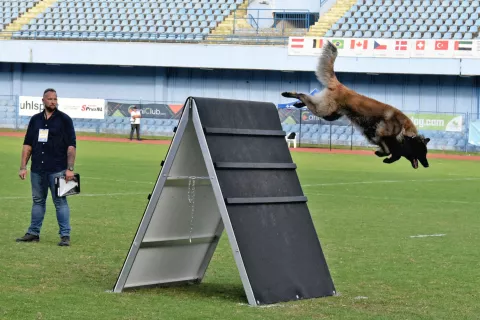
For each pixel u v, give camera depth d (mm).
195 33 43406
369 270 10438
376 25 41812
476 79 39406
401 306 8398
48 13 46375
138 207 16141
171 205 8523
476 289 9398
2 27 46062
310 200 18750
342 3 43500
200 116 8023
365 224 14953
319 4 43906
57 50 43281
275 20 44656
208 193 8750
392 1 42844
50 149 11422
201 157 8523
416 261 11195
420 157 7234
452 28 41188
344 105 7352
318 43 40281
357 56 39500
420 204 18578
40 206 11680
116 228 13305
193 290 8938
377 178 25000
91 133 42906
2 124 44500
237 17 45125
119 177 22281
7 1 47281
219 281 9500
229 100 8469
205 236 9055
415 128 7258
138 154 31109
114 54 42688
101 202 16797
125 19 45438
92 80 44156
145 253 8648
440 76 39750
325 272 8742
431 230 14391
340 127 40156
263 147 8555
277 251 8281
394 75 40281
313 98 7457
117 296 8398
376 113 7258
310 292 8484
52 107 11398
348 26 42031
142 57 42344
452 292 9211
